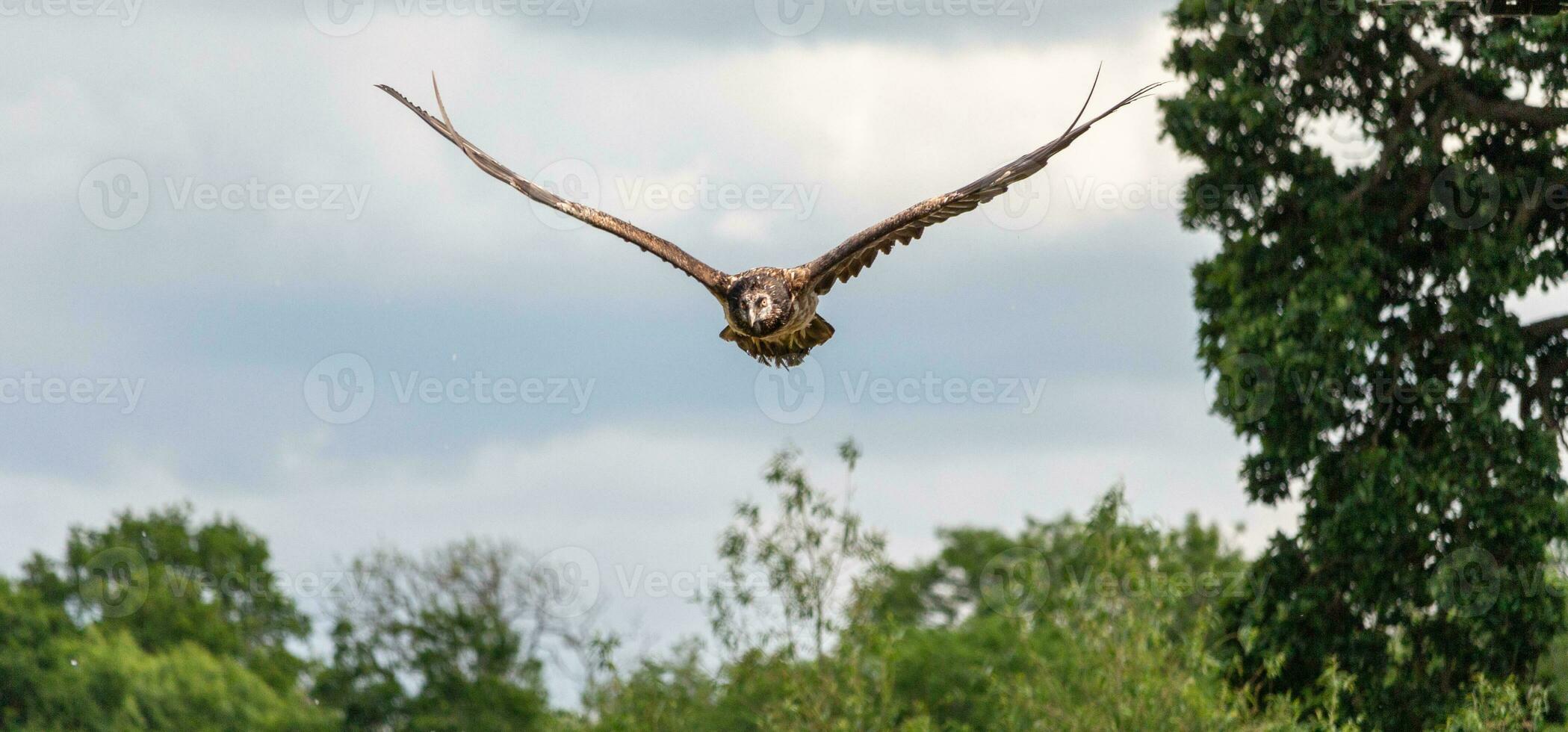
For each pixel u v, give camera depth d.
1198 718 40.22
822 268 22.89
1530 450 43.66
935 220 22.22
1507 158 45.03
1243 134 43.91
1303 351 43.38
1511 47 41.69
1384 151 44.09
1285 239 44.88
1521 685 44.69
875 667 45.12
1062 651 45.12
